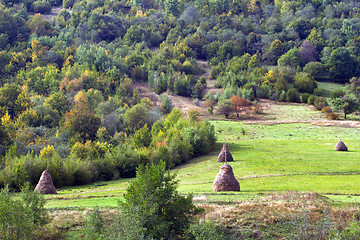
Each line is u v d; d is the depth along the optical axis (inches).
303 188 1157.1
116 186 1512.1
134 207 685.9
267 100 4785.9
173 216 741.3
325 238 698.2
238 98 3961.6
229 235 749.9
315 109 4183.1
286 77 5526.6
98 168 1875.0
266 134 2906.0
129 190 735.1
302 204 885.2
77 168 1670.8
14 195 1304.1
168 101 4365.2
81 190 1417.3
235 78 5315.0
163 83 5211.6
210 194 1072.8
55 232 768.3
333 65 5713.6
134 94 4648.1
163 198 733.3
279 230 761.0
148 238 650.8
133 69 5664.4
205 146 2393.0
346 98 3722.9
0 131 2342.5
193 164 2065.7
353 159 1733.5
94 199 1095.0
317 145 2273.6
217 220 807.7
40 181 1275.8
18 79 4648.1
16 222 673.0
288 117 3796.8
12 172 1478.8
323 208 851.4
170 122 3002.0
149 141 2509.8
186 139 2356.1
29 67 5049.2
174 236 728.3
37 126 3331.7
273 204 890.7
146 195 714.2
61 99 3892.7
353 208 845.8
